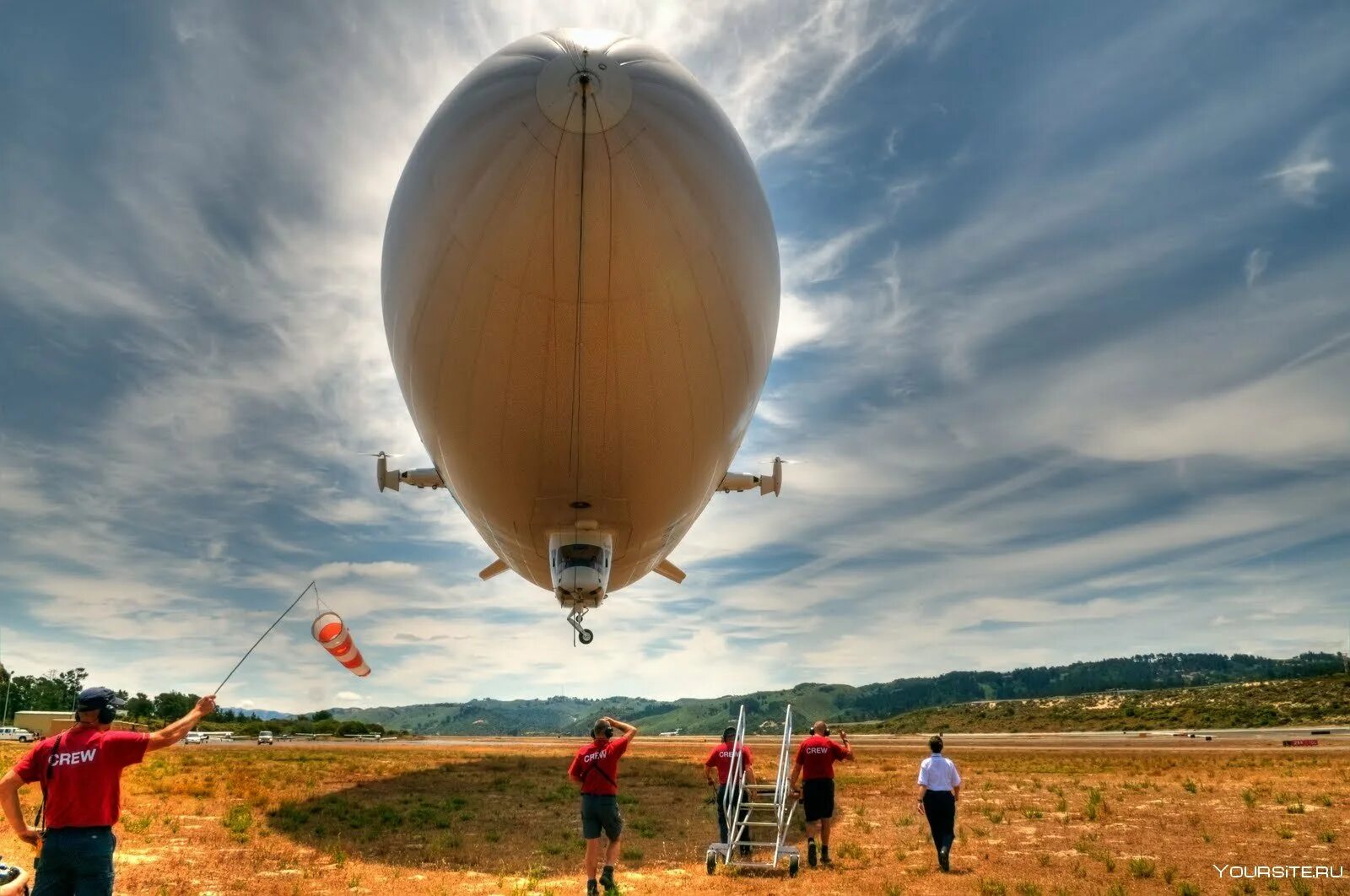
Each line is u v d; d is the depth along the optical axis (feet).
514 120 37.91
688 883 41.83
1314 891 38.50
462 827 61.16
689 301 41.45
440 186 40.45
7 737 318.24
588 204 37.96
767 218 46.06
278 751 176.55
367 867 45.01
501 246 39.24
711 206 40.34
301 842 52.54
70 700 503.61
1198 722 348.59
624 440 46.91
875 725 535.19
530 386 43.70
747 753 51.80
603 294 39.99
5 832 48.73
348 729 388.37
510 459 49.08
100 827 21.71
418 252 42.39
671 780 102.68
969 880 41.73
